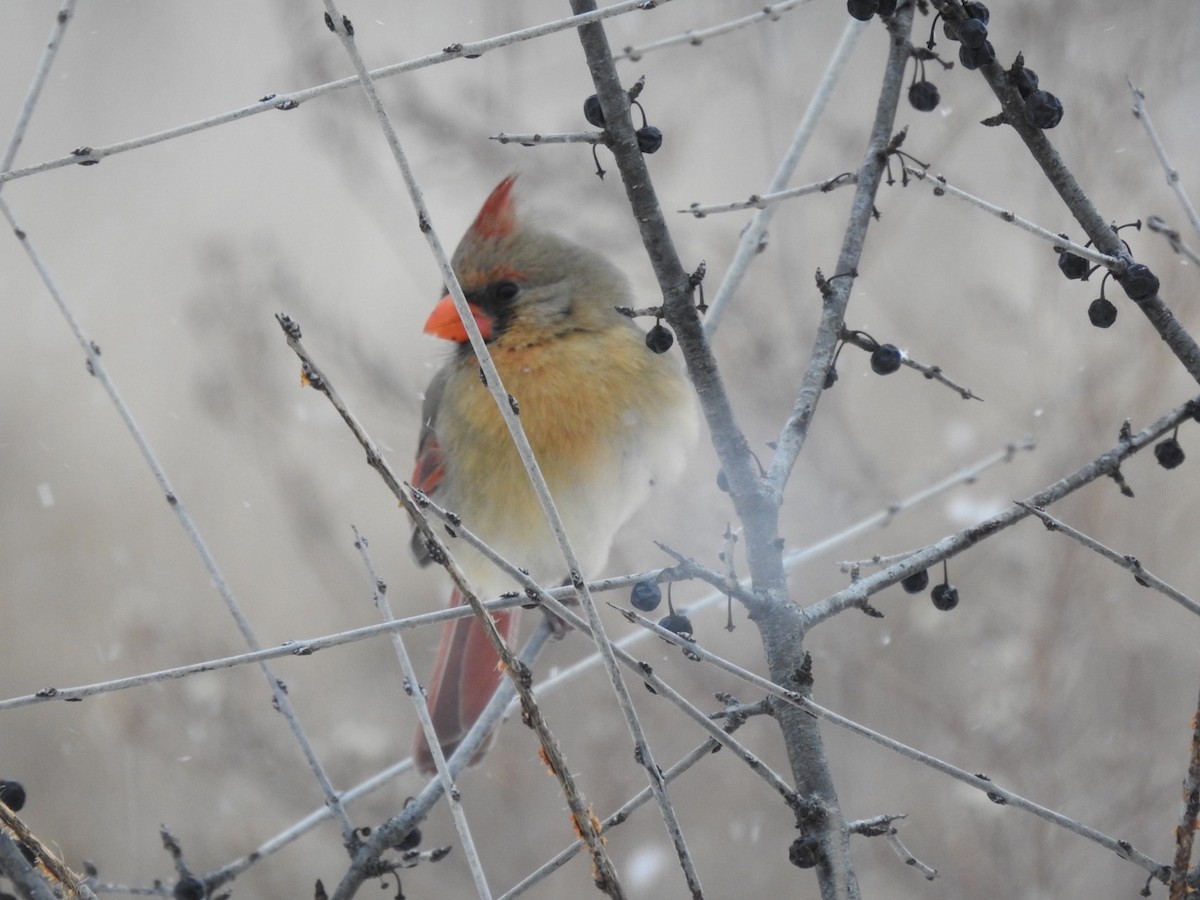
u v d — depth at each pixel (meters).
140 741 9.94
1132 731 9.16
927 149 11.84
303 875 10.20
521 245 6.91
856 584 3.98
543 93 12.27
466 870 10.02
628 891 9.62
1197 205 10.62
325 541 12.12
